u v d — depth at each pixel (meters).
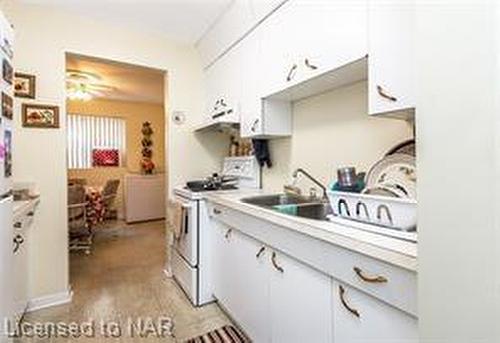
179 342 1.75
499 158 0.51
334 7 1.37
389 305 0.88
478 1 0.53
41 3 2.22
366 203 1.07
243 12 2.10
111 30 2.55
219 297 2.11
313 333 1.19
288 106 2.18
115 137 5.89
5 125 1.25
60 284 2.29
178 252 2.57
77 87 4.46
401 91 1.04
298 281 1.27
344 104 1.76
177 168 2.90
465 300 0.56
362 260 0.94
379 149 1.55
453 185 0.58
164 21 2.49
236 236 1.84
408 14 1.02
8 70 1.29
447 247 0.59
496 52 0.51
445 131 0.59
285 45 1.74
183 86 2.92
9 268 1.33
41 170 2.23
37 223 2.21
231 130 2.97
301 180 2.11
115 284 2.60
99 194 4.22
